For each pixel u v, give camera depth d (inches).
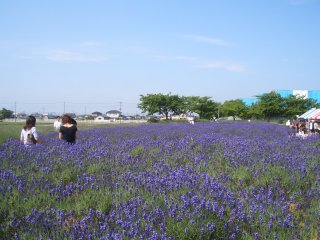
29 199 218.8
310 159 363.6
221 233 183.2
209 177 265.0
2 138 706.8
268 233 188.2
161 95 2824.8
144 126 1152.8
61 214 196.7
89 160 336.2
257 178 286.8
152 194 229.8
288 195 265.0
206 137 516.7
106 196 221.9
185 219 183.3
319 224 206.8
